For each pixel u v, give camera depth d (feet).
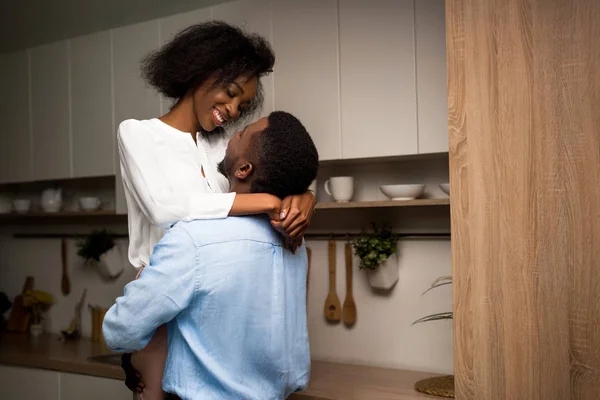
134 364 4.97
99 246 10.61
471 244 5.76
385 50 7.53
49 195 11.00
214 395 4.40
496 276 5.65
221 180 5.71
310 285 9.23
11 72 10.84
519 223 5.57
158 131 5.28
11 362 9.77
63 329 11.71
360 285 8.82
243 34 5.32
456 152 5.83
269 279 4.58
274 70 8.26
